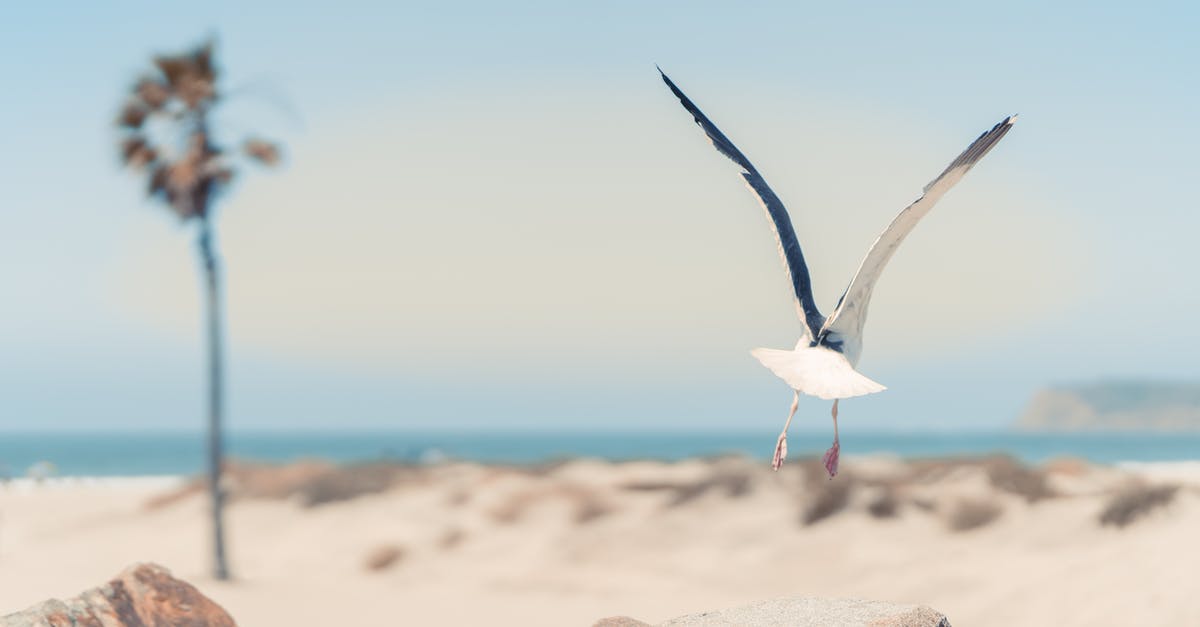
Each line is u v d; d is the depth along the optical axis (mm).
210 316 29922
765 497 34375
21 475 85500
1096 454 137500
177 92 28547
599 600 25234
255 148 29188
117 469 103312
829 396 4758
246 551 34312
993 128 4883
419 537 33875
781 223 5895
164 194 29266
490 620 22922
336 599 25266
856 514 30188
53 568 28594
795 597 9250
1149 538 18359
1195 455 136500
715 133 6414
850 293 5336
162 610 9703
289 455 153000
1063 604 16922
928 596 22562
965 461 36188
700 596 25406
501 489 41781
